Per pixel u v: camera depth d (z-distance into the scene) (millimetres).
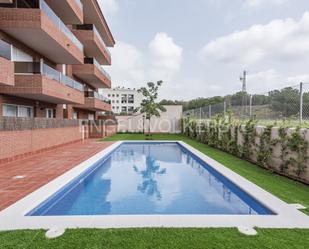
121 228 3643
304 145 6688
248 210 5504
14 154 9766
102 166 10922
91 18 22797
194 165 11273
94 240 3266
